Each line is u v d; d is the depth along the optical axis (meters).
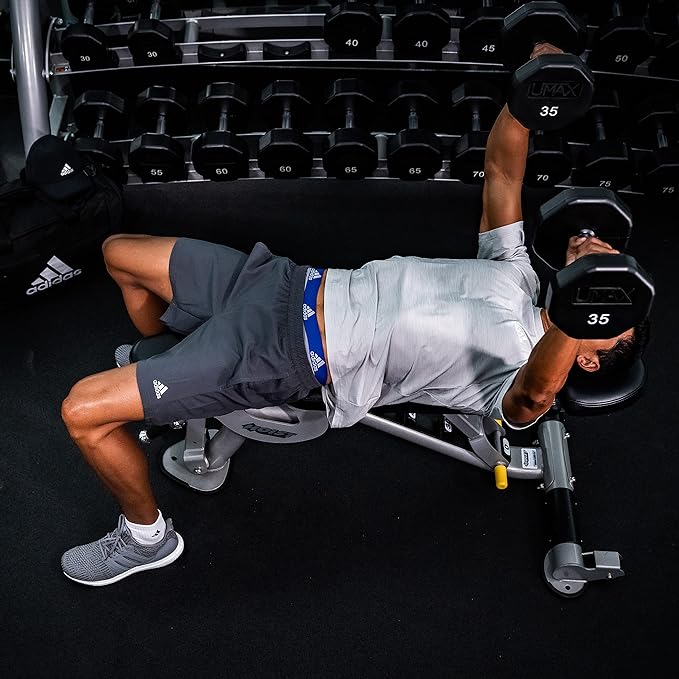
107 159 2.58
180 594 2.19
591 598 2.21
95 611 2.16
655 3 2.70
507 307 1.78
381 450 2.42
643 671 2.12
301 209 2.83
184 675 2.09
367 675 2.10
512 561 2.26
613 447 2.44
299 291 1.83
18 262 2.44
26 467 2.35
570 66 1.63
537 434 2.37
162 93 2.58
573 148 2.75
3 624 2.13
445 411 1.88
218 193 2.85
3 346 2.54
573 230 1.66
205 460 2.25
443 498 2.36
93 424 1.78
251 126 2.86
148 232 2.76
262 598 2.20
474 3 2.68
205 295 1.91
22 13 2.49
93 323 2.60
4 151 2.89
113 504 2.31
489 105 2.60
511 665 2.12
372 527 2.31
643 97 2.79
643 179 2.63
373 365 1.79
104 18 2.74
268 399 1.84
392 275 1.81
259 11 2.78
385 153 2.79
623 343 1.71
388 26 2.69
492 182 1.90
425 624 2.17
